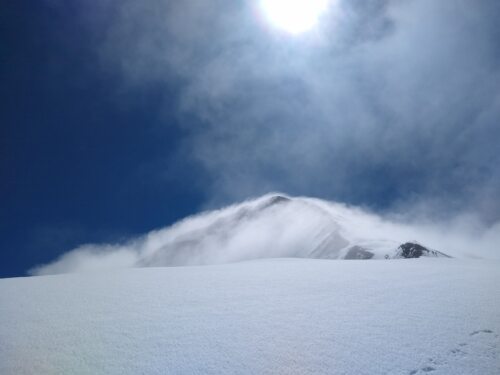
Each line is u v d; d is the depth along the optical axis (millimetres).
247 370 4906
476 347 5406
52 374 4984
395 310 7203
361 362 5020
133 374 4895
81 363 5266
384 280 10344
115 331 6539
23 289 10758
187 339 6039
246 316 7191
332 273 12055
